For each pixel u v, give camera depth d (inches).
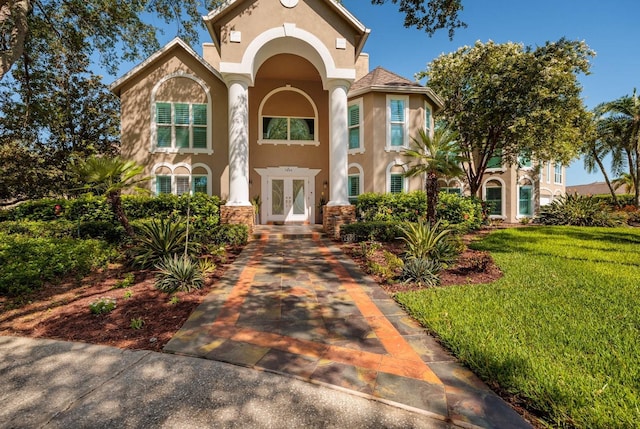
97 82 764.0
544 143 674.2
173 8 524.7
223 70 472.7
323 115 698.2
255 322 195.0
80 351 159.2
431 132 692.7
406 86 621.9
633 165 1000.9
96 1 480.4
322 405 117.5
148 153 595.2
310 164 693.3
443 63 780.0
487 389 126.0
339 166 508.1
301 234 501.4
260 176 678.5
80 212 496.4
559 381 122.0
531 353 144.6
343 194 510.3
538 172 881.5
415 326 188.4
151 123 595.2
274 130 687.1
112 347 163.8
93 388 128.6
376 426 106.9
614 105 962.1
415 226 345.7
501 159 842.2
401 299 227.1
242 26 479.8
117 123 814.5
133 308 215.3
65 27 515.8
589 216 711.1
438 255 312.8
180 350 159.5
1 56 337.4
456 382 130.8
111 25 529.3
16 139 629.6
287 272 309.7
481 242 483.2
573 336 161.8
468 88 761.6
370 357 152.3
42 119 619.5
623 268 308.3
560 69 620.1
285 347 163.0
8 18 355.9
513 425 106.4
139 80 597.0
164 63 602.5
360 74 800.9
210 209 509.0
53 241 358.9
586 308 202.2
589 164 1095.0
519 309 200.8
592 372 130.3
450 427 106.3
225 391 126.0
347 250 409.7
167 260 282.0
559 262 336.8
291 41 500.1
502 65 671.8
